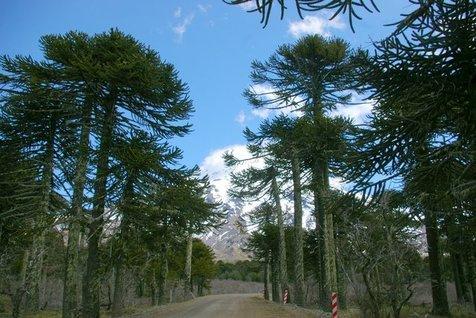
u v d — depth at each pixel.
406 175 6.21
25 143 14.29
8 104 13.26
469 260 17.56
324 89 18.84
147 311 18.52
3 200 14.48
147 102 14.43
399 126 5.43
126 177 13.16
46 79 12.77
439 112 5.26
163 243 15.80
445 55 4.54
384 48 4.77
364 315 11.18
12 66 12.63
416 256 12.89
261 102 19.86
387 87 5.21
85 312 13.11
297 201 19.55
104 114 14.07
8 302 24.64
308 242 28.11
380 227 11.07
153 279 26.75
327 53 17.81
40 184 13.66
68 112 13.81
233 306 21.34
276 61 18.95
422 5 4.30
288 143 17.67
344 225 11.52
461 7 4.17
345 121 14.68
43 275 25.80
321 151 16.88
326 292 16.86
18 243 16.20
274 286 35.22
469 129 5.27
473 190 7.80
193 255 43.34
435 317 13.66
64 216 12.80
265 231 33.25
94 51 13.54
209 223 15.49
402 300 11.66
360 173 5.87
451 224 11.16
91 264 13.41
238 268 82.50
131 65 12.70
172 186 13.88
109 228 13.04
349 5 3.37
